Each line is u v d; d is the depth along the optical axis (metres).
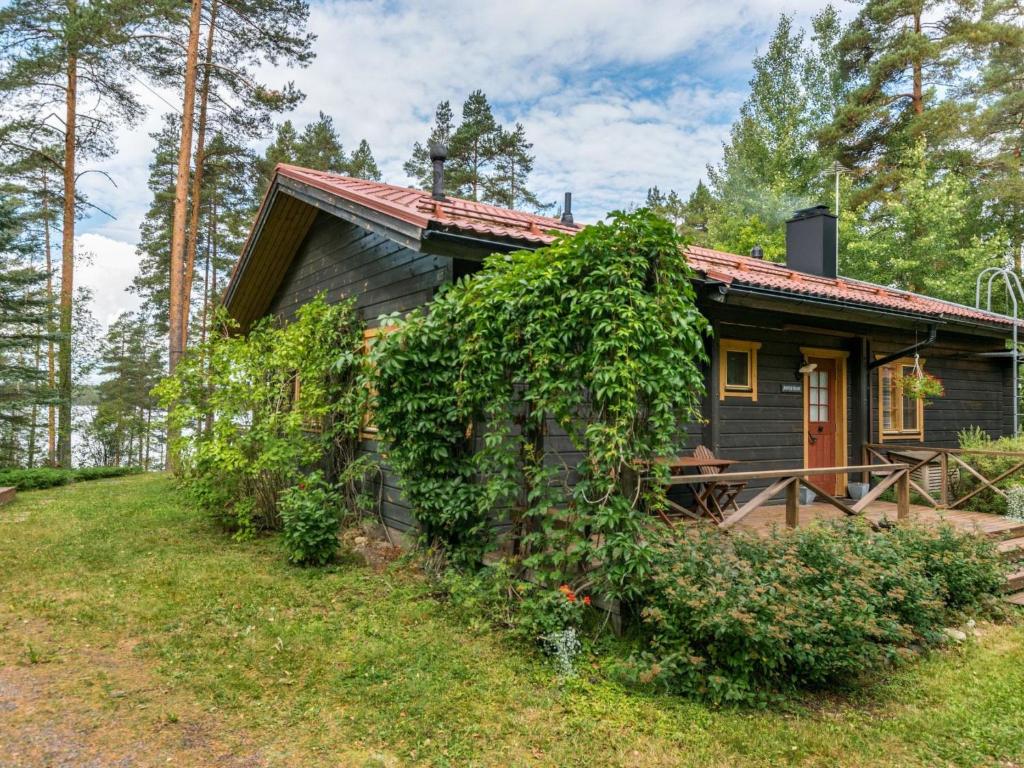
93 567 5.85
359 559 6.20
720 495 6.61
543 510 4.43
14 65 14.00
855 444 8.43
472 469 5.55
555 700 3.48
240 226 22.39
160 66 14.02
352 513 7.36
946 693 3.69
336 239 8.59
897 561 4.43
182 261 14.07
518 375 4.62
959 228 17.39
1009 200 17.95
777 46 23.05
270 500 7.46
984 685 3.78
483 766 2.88
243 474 7.20
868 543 4.69
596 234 4.20
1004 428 10.89
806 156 21.61
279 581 5.45
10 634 4.26
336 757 2.93
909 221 17.58
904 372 9.28
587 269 4.33
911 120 17.89
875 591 4.02
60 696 3.44
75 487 11.95
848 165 20.14
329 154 24.44
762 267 8.99
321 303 7.71
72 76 14.95
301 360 7.30
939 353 9.89
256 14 14.27
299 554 5.89
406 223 5.41
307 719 3.25
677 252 4.31
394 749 3.01
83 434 22.28
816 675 3.60
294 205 8.72
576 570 4.50
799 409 8.05
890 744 3.14
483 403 5.20
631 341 4.04
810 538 4.44
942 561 4.84
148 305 25.25
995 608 4.88
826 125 20.05
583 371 4.30
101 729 3.12
